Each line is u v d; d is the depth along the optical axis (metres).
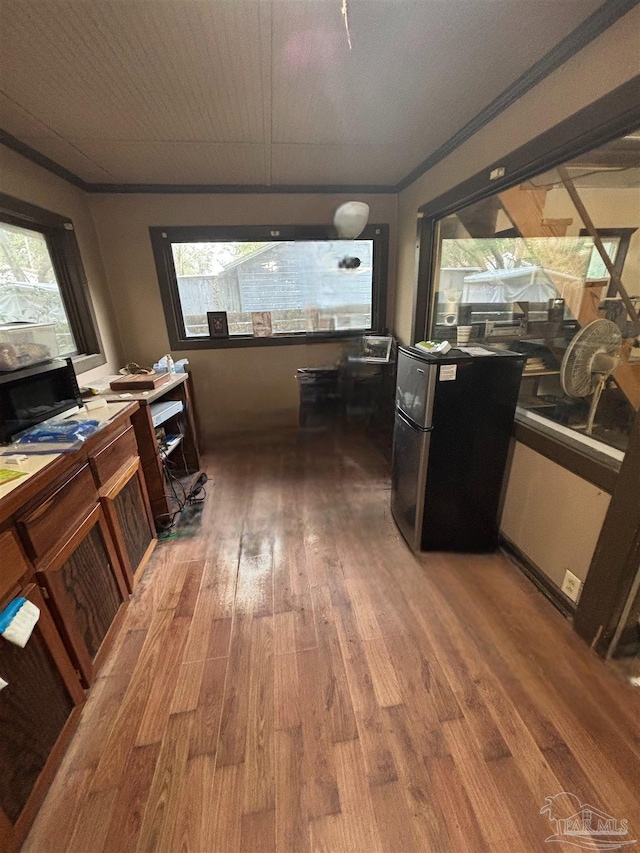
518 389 1.36
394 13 1.02
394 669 1.04
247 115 1.48
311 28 1.08
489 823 0.86
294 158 1.25
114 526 1.43
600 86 1.07
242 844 0.87
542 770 0.88
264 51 1.17
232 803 0.93
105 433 1.43
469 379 1.31
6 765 0.87
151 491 1.83
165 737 1.07
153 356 2.67
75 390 1.54
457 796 0.90
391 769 0.95
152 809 0.93
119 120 1.53
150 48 1.16
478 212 1.79
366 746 0.99
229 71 1.26
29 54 1.17
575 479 1.28
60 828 0.91
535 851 0.81
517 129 1.38
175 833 0.89
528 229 1.53
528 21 1.06
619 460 1.17
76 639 1.15
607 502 1.17
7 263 1.82
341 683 1.07
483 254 1.82
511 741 0.92
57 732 1.04
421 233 2.06
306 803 0.92
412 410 1.29
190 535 1.81
